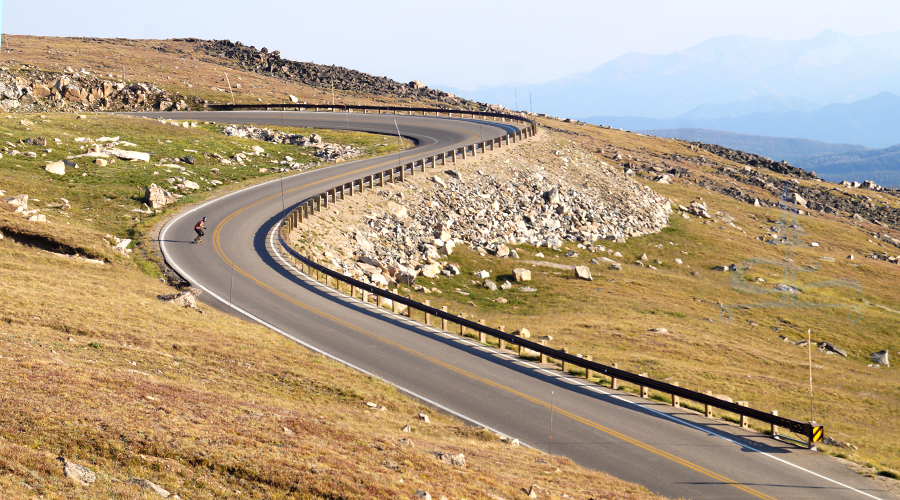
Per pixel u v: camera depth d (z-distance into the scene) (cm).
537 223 6475
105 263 3381
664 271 6112
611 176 8606
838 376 3691
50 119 6656
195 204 5028
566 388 2569
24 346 1792
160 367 1955
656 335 3962
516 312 4394
